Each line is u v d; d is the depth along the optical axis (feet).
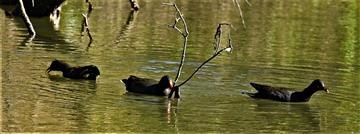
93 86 90.12
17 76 93.86
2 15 158.20
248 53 115.34
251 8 180.65
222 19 159.12
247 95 87.66
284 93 86.12
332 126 75.97
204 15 165.37
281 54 116.06
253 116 78.95
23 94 84.48
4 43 120.16
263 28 146.41
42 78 93.45
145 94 86.94
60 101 82.17
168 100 84.28
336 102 86.28
